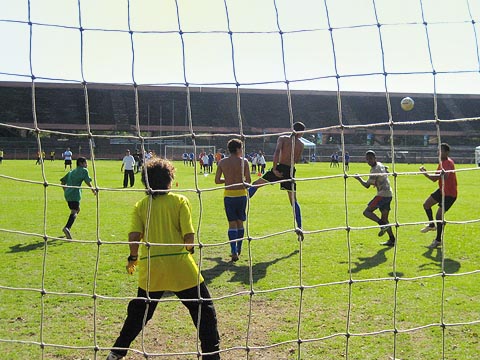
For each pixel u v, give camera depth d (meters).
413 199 18.50
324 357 4.80
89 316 5.89
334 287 6.94
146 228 4.30
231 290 6.88
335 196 19.59
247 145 63.62
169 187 4.53
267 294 6.67
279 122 66.25
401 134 65.81
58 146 57.75
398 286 6.96
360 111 67.69
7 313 5.91
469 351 4.91
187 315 5.95
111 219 13.20
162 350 5.02
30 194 19.31
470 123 65.88
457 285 7.02
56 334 5.34
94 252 9.08
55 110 61.25
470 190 22.61
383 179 9.61
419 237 10.59
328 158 61.19
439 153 4.86
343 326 5.54
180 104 65.75
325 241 10.15
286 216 14.01
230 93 68.31
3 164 43.00
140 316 4.46
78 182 10.17
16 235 10.67
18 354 4.82
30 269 7.84
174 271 4.41
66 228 9.99
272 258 8.70
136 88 4.34
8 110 60.12
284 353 4.91
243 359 4.79
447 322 5.63
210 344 4.43
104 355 4.89
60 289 6.86
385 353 4.88
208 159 36.47
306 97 70.19
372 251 9.23
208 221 12.78
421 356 4.80
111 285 7.07
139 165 38.44
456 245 9.76
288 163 9.45
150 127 61.12
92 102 63.06
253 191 8.58
